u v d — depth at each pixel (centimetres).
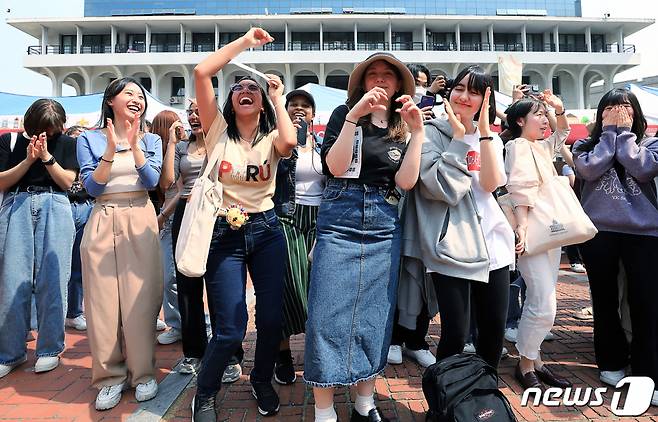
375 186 221
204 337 315
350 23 3488
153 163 276
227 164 240
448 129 241
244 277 245
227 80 3331
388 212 224
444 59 3388
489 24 3541
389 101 227
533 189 269
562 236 258
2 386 295
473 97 233
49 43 3566
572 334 399
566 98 3603
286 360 297
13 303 308
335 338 213
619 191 275
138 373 271
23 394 283
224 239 238
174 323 385
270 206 254
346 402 271
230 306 233
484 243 225
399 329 327
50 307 315
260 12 4253
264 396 254
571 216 259
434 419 223
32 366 328
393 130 223
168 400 271
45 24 3444
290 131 240
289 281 279
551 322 272
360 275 216
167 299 384
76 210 431
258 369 255
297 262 283
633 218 267
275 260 249
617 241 279
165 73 3416
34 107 304
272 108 258
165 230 380
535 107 284
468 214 230
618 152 272
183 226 229
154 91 3397
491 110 244
